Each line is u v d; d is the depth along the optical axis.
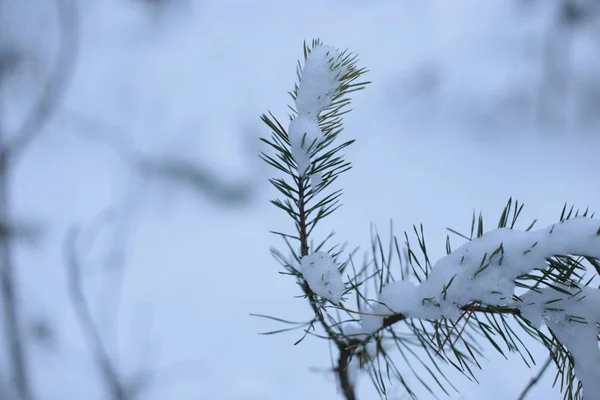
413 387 1.83
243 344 3.12
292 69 5.11
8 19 5.03
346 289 1.12
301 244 1.13
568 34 5.08
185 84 4.93
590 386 1.06
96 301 3.34
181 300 3.47
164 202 4.16
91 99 4.80
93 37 5.32
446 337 1.08
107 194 4.15
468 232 3.91
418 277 1.10
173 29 5.51
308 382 2.85
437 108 4.92
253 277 3.65
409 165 4.51
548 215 4.10
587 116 4.81
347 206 4.09
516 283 1.06
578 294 1.06
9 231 3.40
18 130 4.22
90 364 2.96
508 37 5.24
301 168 1.10
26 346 2.98
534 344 2.45
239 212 4.11
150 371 2.96
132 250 3.81
